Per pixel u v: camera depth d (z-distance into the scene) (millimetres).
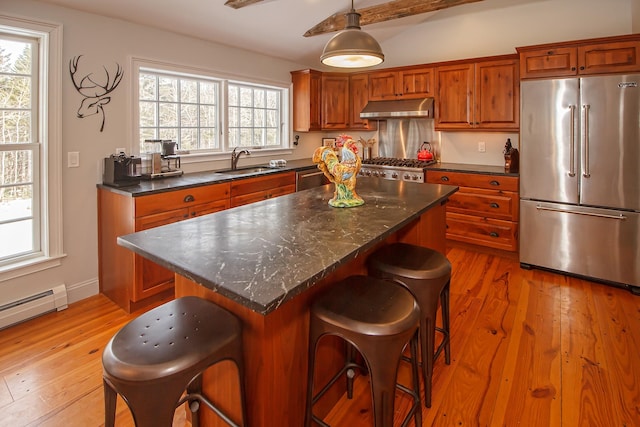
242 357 1318
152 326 1272
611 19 3732
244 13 3502
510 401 1882
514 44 4270
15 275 2668
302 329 1510
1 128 2605
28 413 1815
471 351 2316
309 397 1479
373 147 5441
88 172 3006
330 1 3666
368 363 1315
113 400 1199
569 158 3357
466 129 4363
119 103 3166
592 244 3342
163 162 3604
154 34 3385
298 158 5301
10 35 2570
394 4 3895
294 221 1882
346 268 1836
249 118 4641
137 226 2734
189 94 3896
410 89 4699
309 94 4898
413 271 1789
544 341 2414
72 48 2830
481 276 3549
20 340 2453
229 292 1098
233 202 3520
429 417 1786
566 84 3291
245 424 1362
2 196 2648
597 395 1907
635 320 2674
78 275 3023
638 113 3021
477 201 4090
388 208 2152
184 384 1113
